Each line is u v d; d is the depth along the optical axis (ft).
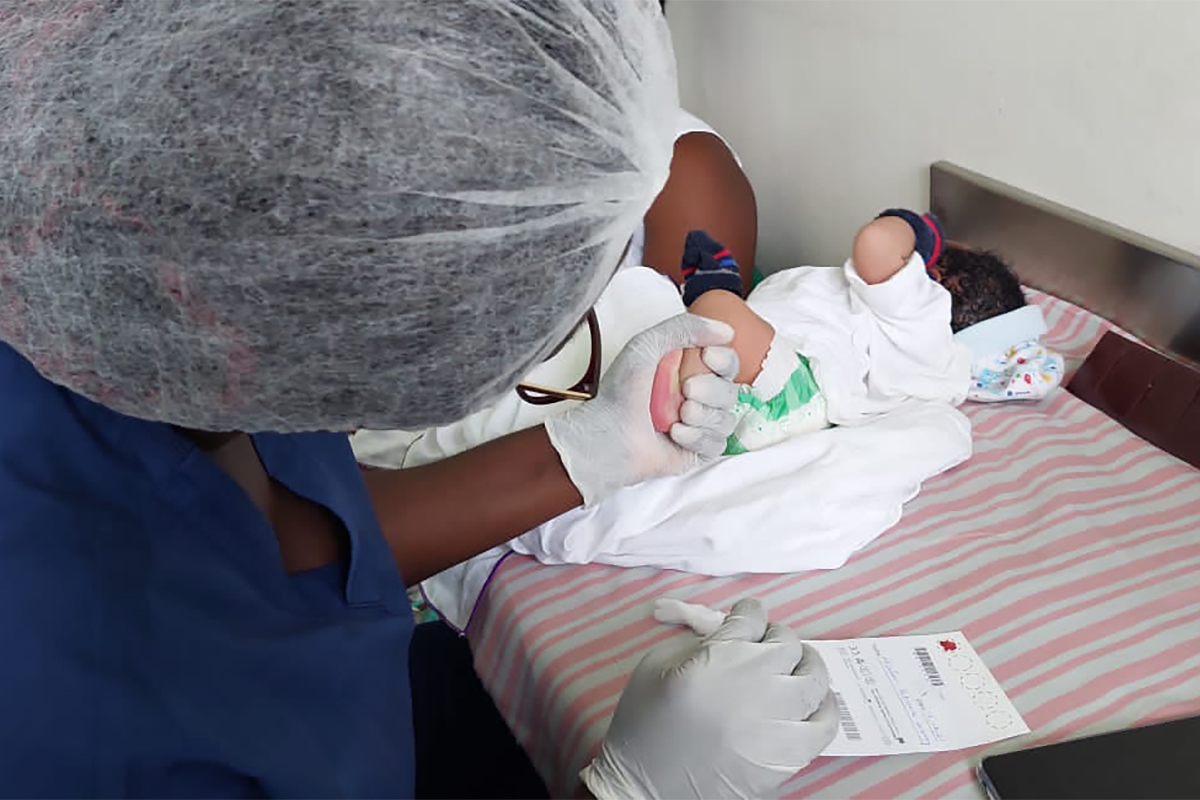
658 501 3.26
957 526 3.33
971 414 3.97
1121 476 3.51
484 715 3.82
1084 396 3.97
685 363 3.26
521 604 3.15
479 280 1.57
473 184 1.48
